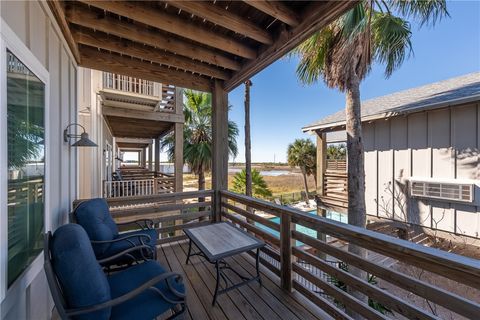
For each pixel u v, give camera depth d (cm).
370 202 581
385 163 550
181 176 670
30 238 133
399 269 456
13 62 111
